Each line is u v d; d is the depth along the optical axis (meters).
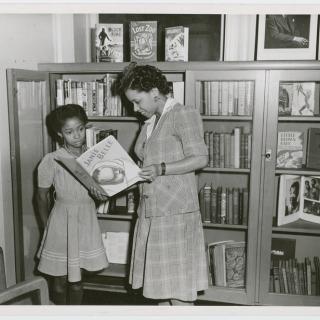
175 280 1.98
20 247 2.39
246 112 2.58
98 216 2.79
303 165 2.72
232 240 2.91
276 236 2.88
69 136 2.18
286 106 2.56
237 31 2.85
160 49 2.98
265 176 2.53
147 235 2.02
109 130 2.78
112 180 1.96
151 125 2.05
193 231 2.02
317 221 2.69
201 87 2.61
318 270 2.68
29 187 2.53
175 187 1.95
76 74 2.95
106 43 2.72
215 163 2.67
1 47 2.29
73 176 2.20
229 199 2.67
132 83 1.89
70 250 2.21
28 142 2.48
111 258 3.00
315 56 2.62
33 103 2.50
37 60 2.64
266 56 2.67
